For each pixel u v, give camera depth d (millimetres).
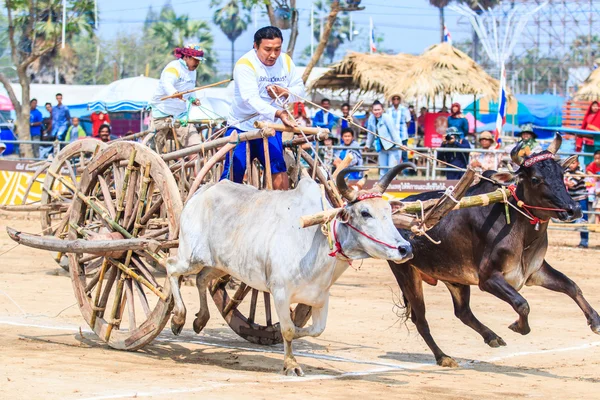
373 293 13602
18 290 13062
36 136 29281
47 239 9328
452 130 19844
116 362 8430
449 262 8992
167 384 7398
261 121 9164
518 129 36094
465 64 25844
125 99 26234
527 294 13836
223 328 10766
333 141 23484
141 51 64500
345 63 27828
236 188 8531
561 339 10461
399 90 25609
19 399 6672
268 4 23594
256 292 9672
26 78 28688
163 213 10016
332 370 8477
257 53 9258
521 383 8086
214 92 24875
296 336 8023
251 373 8125
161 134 11703
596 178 19031
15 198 22766
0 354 8570
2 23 35031
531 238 8633
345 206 7406
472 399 7301
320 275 7711
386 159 19625
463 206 8406
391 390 7543
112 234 9328
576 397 7488
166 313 8789
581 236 19109
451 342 10227
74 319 10945
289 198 8047
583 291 14023
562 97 38250
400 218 7977
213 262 8508
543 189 8367
